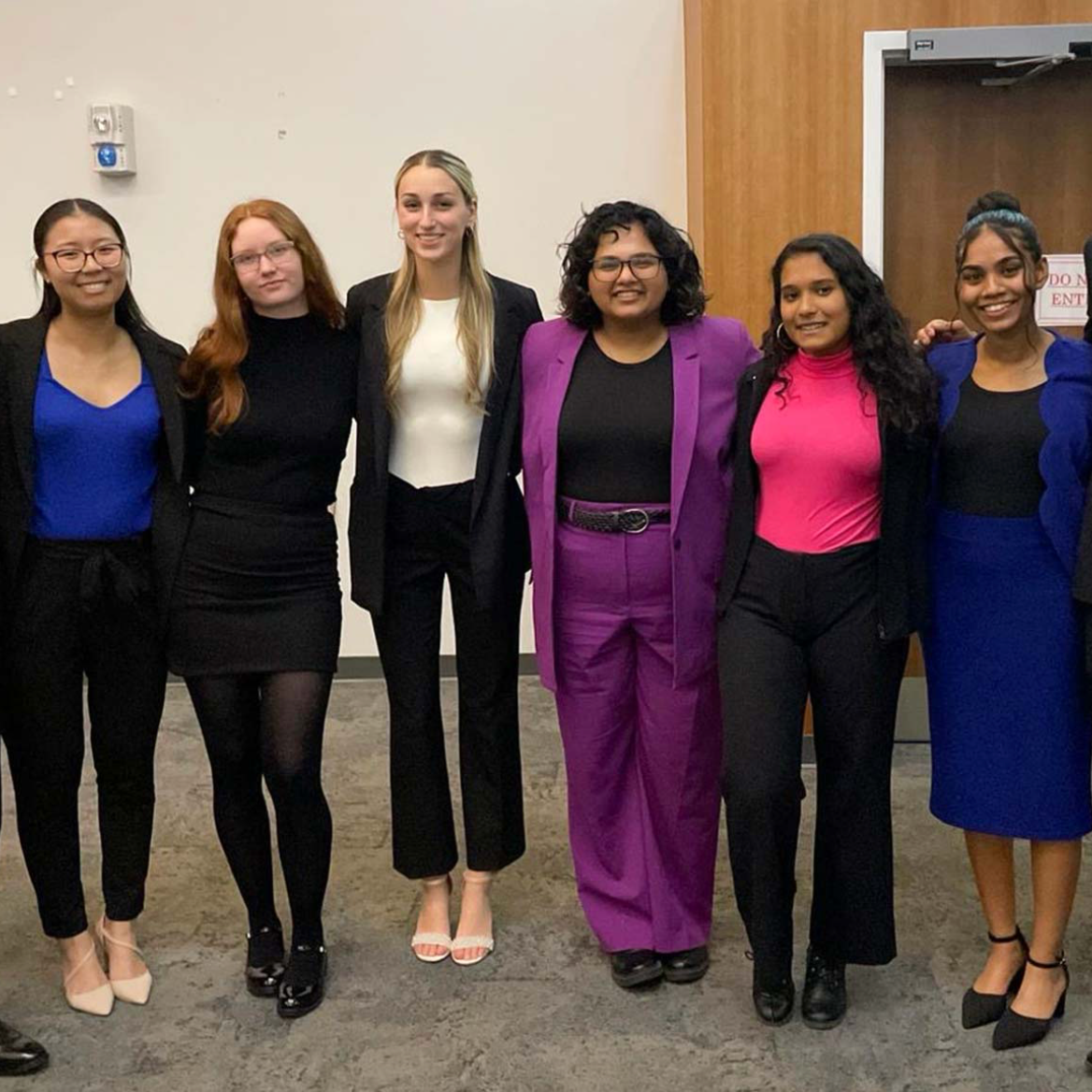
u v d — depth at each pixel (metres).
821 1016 2.34
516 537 2.52
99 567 2.29
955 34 3.31
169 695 4.57
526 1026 2.38
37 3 4.32
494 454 2.41
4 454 2.26
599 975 2.56
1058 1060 2.22
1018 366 2.15
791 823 2.26
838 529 2.18
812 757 3.76
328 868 2.50
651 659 2.41
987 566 2.16
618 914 2.55
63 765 2.39
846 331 2.14
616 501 2.32
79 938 2.49
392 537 2.48
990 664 2.18
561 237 4.40
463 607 2.51
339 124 4.36
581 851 2.55
